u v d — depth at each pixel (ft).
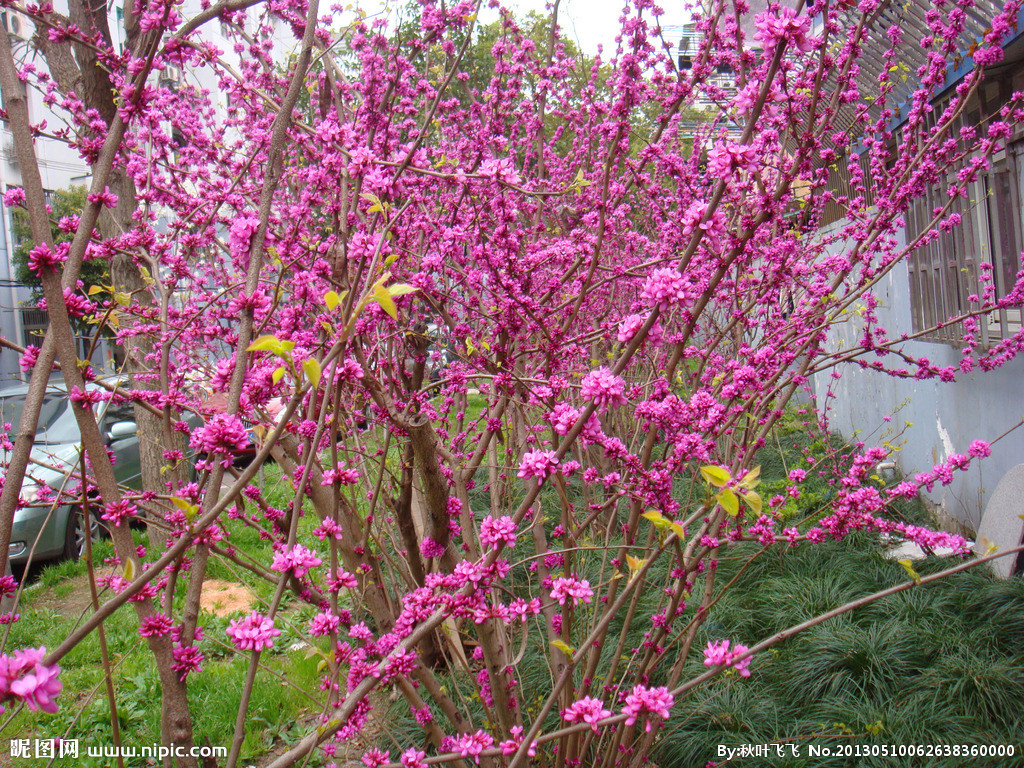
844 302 13.21
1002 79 16.42
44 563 20.97
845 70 11.61
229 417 5.38
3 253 57.06
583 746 8.57
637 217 23.58
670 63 13.98
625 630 8.50
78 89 19.74
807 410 28.04
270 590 17.35
